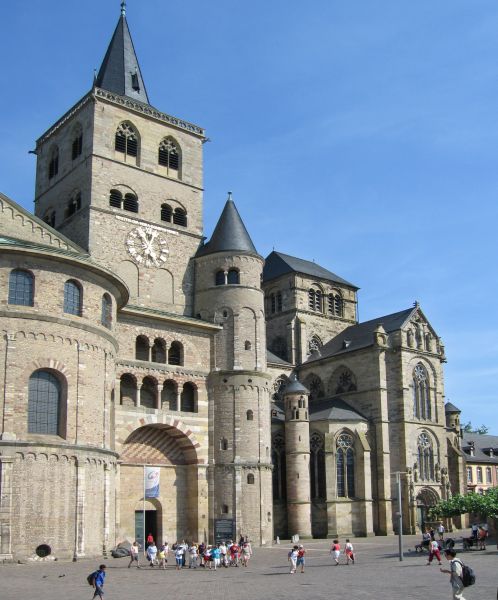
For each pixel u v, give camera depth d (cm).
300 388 9056
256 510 7588
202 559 5612
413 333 10125
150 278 8150
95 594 3272
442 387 10300
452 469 10756
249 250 8331
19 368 5456
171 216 8619
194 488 7512
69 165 8525
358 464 9231
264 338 8269
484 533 6556
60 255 5775
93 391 5897
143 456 7306
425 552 6512
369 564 5559
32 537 5241
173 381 7550
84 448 5644
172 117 8894
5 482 5194
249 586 4088
